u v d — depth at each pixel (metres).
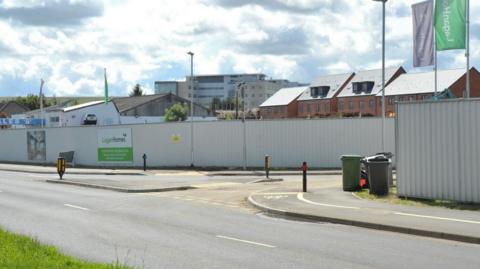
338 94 114.19
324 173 35.94
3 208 18.39
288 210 16.55
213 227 14.12
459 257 10.08
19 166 50.56
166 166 44.38
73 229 13.77
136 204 19.72
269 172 37.41
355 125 38.69
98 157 48.28
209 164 42.69
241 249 10.96
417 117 17.66
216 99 187.75
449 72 97.38
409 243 11.65
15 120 75.94
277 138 40.56
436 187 17.20
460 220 13.89
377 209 16.27
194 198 21.72
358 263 9.55
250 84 189.75
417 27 24.77
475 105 16.20
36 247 9.93
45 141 53.59
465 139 16.45
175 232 13.28
